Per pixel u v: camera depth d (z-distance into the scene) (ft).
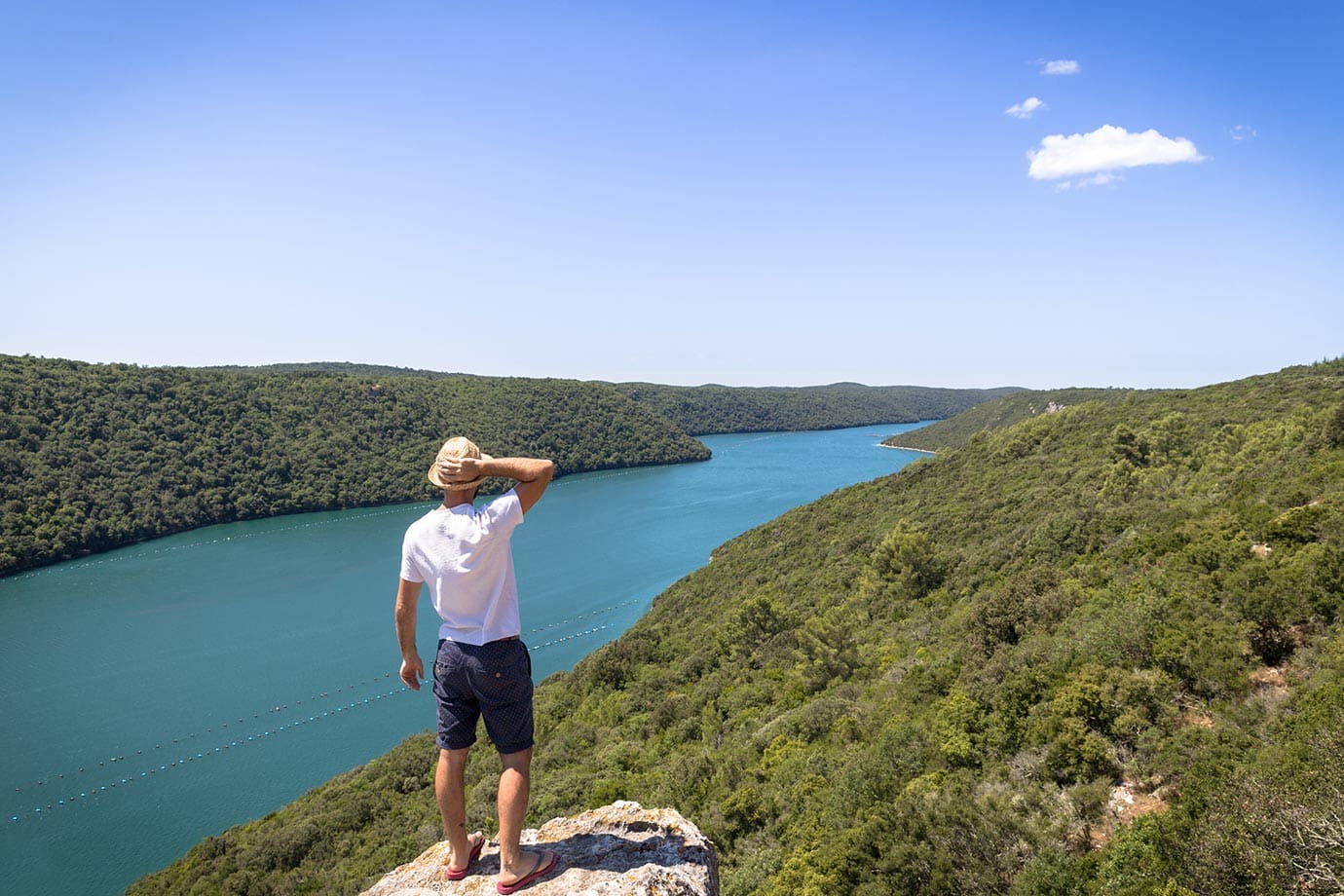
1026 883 45.16
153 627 207.62
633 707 134.00
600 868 11.07
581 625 216.13
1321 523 71.41
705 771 89.81
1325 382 205.87
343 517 381.19
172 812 125.80
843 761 75.92
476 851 12.17
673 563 280.92
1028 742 60.13
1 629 208.03
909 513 216.33
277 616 216.95
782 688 118.62
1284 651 56.08
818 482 492.95
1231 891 33.83
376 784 119.14
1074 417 249.75
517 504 10.74
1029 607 86.28
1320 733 39.86
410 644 11.44
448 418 542.16
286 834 104.42
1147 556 88.53
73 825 122.62
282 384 496.23
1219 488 117.19
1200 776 44.98
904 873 51.90
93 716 156.76
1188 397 233.35
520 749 11.00
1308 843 32.86
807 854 58.75
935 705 76.07
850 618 140.15
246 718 156.25
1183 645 59.82
